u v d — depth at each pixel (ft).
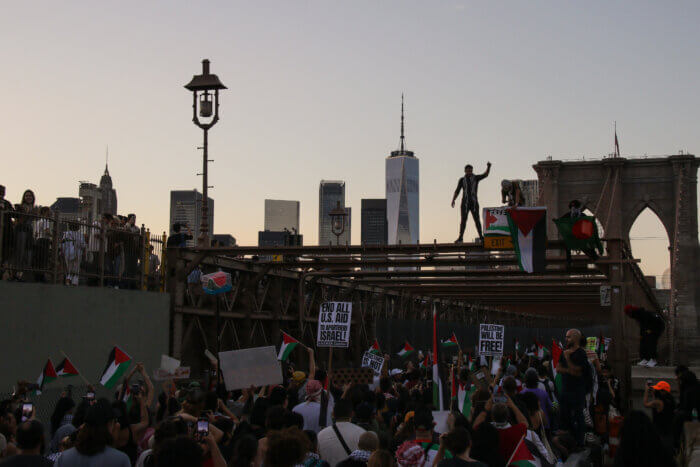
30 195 57.93
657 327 71.87
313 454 24.61
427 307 153.89
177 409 35.35
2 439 27.35
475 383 39.24
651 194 308.40
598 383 51.52
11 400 36.04
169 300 73.61
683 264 287.69
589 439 46.06
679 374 47.62
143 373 33.94
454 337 71.67
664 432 43.47
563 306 212.43
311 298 104.58
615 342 77.00
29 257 56.59
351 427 28.22
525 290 131.95
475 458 25.41
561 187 318.86
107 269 66.95
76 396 58.23
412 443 22.56
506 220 73.05
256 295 93.71
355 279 115.03
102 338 62.90
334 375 49.24
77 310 60.03
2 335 52.26
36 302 55.57
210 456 22.62
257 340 93.20
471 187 78.07
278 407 26.13
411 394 41.86
